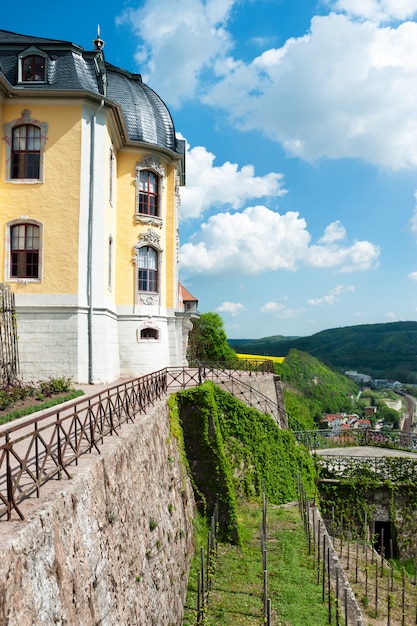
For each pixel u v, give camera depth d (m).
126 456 10.03
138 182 25.30
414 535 21.11
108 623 7.43
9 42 20.58
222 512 17.34
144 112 25.86
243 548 16.58
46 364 19.77
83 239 20.45
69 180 20.41
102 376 20.67
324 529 17.78
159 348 25.48
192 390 18.20
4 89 19.78
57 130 20.50
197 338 57.22
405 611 15.17
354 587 16.25
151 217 25.47
